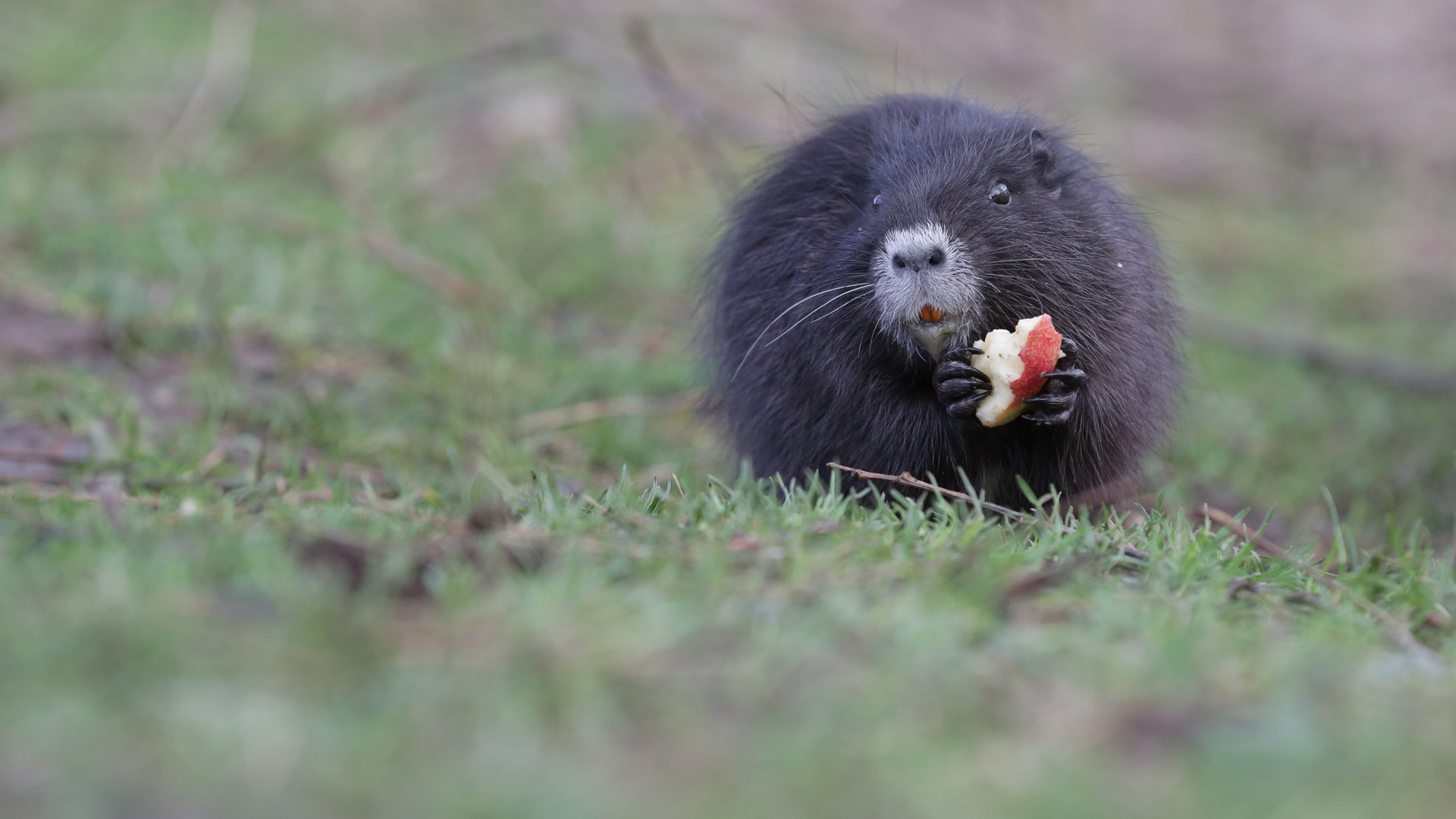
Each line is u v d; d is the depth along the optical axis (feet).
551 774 14.19
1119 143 78.43
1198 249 65.67
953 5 96.63
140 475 29.60
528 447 36.19
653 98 64.23
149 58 70.90
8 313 43.60
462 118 66.85
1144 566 22.61
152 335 42.70
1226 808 14.07
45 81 66.59
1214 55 94.79
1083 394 29.35
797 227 31.48
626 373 45.62
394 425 38.14
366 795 13.56
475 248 54.80
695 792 14.05
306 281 48.26
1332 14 100.63
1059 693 16.52
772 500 25.08
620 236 58.13
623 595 18.54
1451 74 92.94
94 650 15.58
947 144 30.12
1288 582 23.61
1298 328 56.54
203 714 14.71
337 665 16.08
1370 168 80.48
